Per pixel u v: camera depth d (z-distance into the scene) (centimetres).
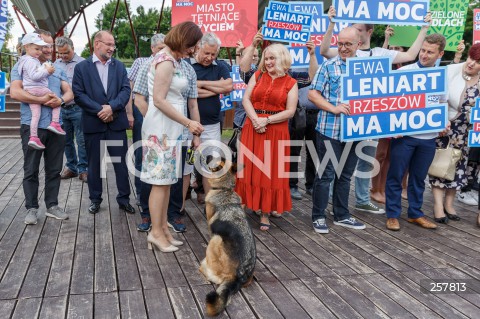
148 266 321
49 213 430
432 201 531
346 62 386
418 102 401
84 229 401
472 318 257
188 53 331
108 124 438
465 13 508
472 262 342
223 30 517
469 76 419
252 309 262
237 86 500
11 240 368
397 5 424
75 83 430
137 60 498
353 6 420
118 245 363
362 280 305
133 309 258
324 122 400
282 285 295
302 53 491
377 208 477
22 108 395
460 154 429
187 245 366
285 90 395
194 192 550
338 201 426
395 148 412
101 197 474
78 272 308
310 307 265
